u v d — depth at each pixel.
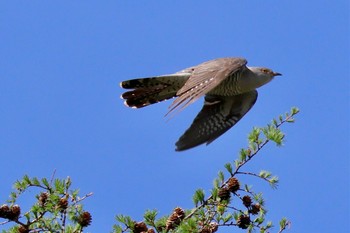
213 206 9.91
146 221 9.69
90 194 9.63
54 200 9.33
